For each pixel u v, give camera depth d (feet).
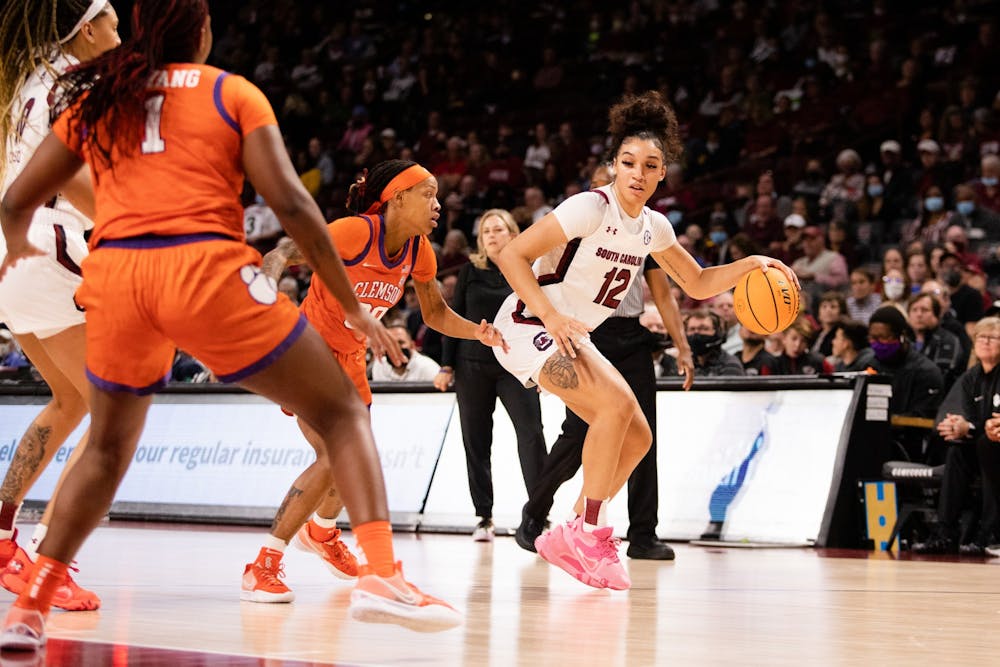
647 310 31.60
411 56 79.36
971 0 64.23
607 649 10.86
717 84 67.05
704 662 10.12
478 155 64.80
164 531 29.27
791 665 10.03
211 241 10.02
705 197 56.70
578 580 17.37
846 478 26.73
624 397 16.75
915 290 38.45
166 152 10.14
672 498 28.45
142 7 10.45
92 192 13.19
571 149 62.64
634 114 17.40
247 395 34.30
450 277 43.32
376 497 10.29
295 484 14.76
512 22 80.23
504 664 9.83
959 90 56.24
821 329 37.96
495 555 22.88
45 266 13.78
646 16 75.46
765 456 27.78
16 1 13.98
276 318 10.12
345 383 10.50
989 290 42.73
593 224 16.99
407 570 19.48
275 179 10.11
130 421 10.59
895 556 24.82
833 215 51.47
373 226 15.35
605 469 16.81
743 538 27.32
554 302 17.72
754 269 18.19
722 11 73.05
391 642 11.07
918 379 30.42
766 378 28.25
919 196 50.21
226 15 87.86
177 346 10.55
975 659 10.51
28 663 9.41
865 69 62.34
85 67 10.60
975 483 27.32
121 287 10.03
